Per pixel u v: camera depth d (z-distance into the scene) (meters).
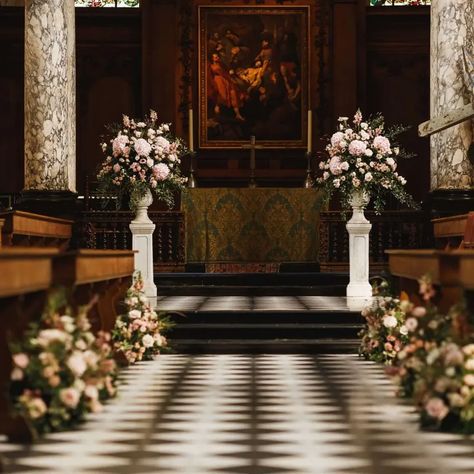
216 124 22.33
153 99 22.09
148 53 22.11
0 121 22.31
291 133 22.36
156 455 6.47
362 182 14.43
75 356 7.09
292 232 17.12
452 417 7.31
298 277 16.20
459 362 7.11
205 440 6.99
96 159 22.39
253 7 22.33
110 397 8.80
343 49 22.17
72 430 7.36
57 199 16.62
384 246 18.61
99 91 22.42
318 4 22.30
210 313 13.10
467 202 15.79
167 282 16.25
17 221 14.16
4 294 6.04
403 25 22.30
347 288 14.77
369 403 8.57
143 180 14.39
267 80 22.38
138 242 14.84
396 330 10.96
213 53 22.30
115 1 22.81
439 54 15.89
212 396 8.98
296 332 12.72
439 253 7.84
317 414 8.04
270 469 6.07
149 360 11.73
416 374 8.30
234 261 17.14
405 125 22.36
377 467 6.11
